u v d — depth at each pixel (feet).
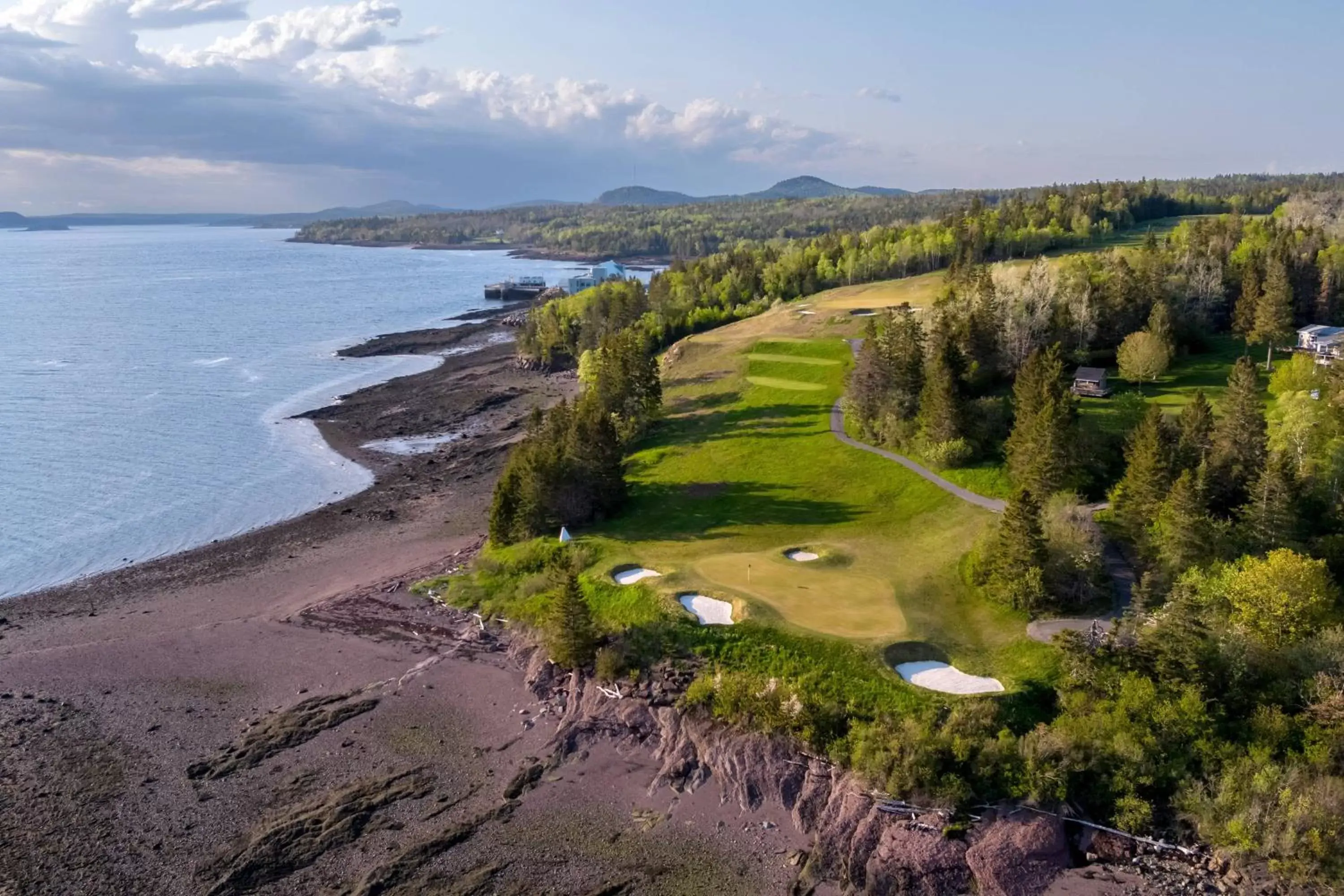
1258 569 157.99
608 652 176.65
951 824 135.44
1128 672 153.89
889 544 220.64
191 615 220.84
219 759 161.38
